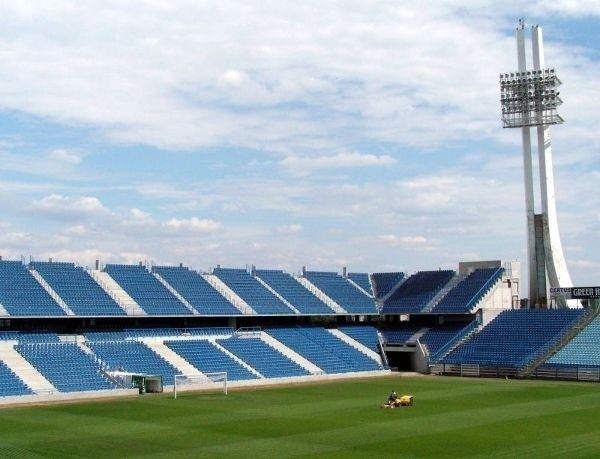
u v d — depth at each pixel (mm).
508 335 110688
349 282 135625
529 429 55438
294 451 47281
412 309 122938
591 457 44938
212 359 96938
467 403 71812
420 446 48719
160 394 80312
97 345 91500
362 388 87125
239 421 60062
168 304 105562
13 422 59781
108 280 106938
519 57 119562
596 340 102312
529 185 119750
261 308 114438
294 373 99500
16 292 94500
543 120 118688
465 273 127688
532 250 119375
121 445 49500
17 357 82625
